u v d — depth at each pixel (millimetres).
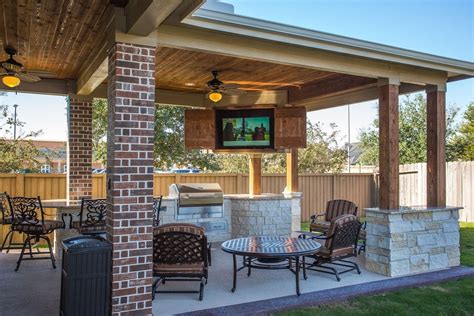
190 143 8812
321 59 5484
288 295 4855
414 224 5969
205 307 4430
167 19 4309
